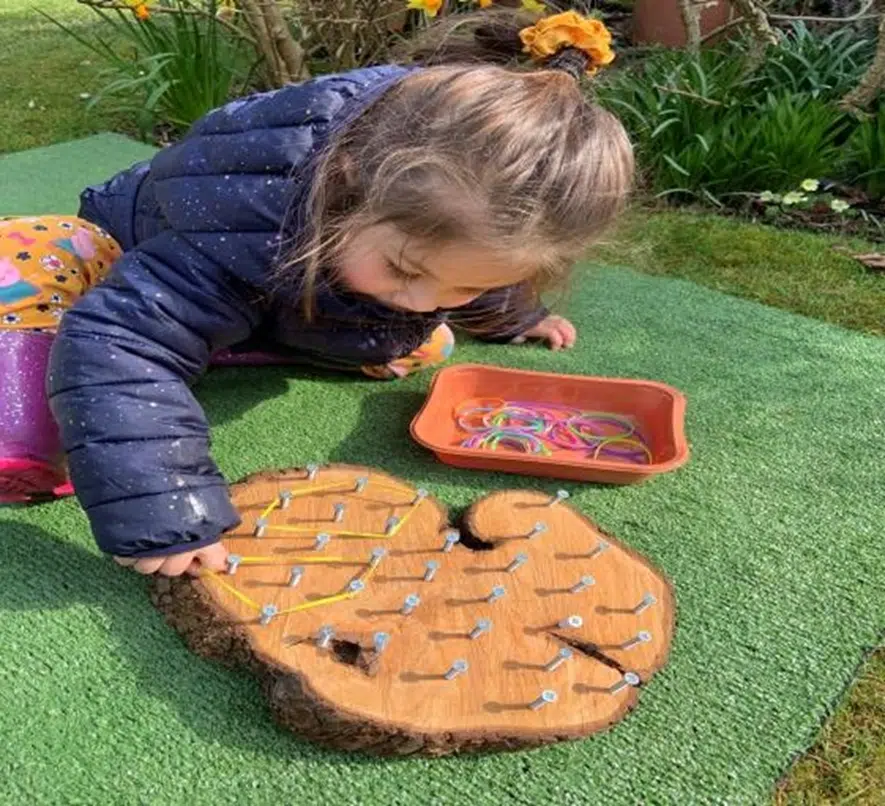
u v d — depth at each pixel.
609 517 1.33
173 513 1.09
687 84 2.62
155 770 0.97
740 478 1.42
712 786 0.98
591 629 1.10
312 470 1.29
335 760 0.99
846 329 1.87
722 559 1.26
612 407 1.57
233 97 2.87
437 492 1.36
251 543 1.17
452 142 1.03
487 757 1.00
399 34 2.65
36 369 1.27
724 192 2.49
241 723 1.02
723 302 1.94
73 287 1.38
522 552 1.19
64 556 1.21
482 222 1.02
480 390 1.60
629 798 0.96
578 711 1.02
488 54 1.27
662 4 3.31
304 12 2.71
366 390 1.59
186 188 1.19
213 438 1.45
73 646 1.09
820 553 1.28
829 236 2.31
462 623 1.09
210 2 2.75
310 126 1.16
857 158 2.53
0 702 1.02
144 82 2.70
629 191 1.16
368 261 1.09
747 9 2.77
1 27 3.98
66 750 0.98
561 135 1.05
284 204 1.14
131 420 1.10
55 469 1.26
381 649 1.04
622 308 1.89
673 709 1.05
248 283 1.18
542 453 1.47
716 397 1.61
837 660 1.12
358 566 1.15
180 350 1.16
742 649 1.13
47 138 2.73
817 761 1.02
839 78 2.79
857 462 1.47
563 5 2.99
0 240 1.37
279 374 1.61
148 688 1.05
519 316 1.70
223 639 1.06
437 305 1.14
